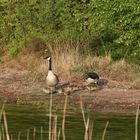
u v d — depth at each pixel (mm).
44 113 21281
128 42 29828
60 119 19969
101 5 30281
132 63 30266
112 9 29984
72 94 25891
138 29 30000
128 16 29734
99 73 29000
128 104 23734
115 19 30406
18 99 24609
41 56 32625
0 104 23625
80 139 16641
